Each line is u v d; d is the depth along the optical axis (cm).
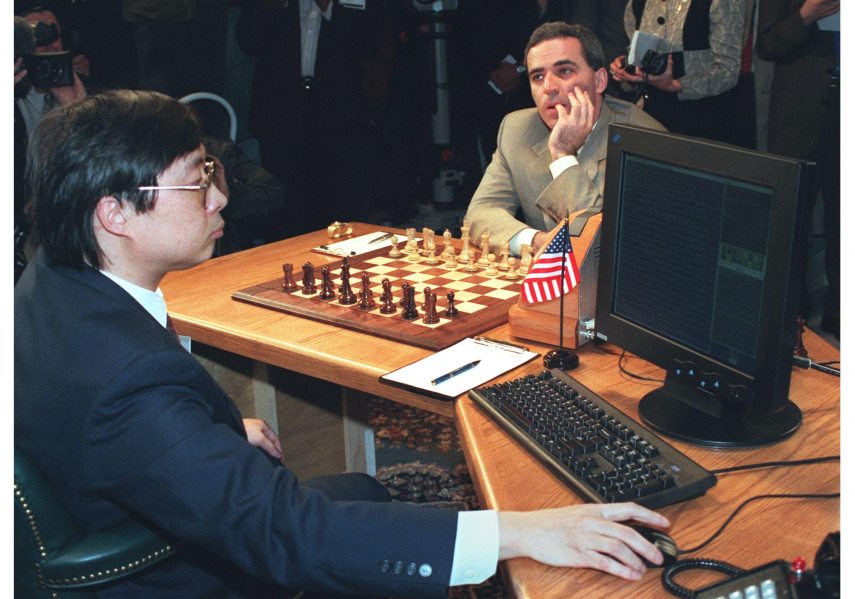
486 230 266
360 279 238
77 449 120
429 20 508
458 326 199
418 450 316
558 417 145
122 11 414
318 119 442
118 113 124
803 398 156
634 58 349
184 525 117
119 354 119
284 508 116
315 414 275
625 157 158
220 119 348
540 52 249
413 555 114
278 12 422
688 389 154
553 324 186
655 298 155
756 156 127
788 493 125
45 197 125
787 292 126
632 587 106
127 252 130
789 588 93
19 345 127
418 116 559
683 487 123
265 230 456
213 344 210
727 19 344
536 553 112
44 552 123
